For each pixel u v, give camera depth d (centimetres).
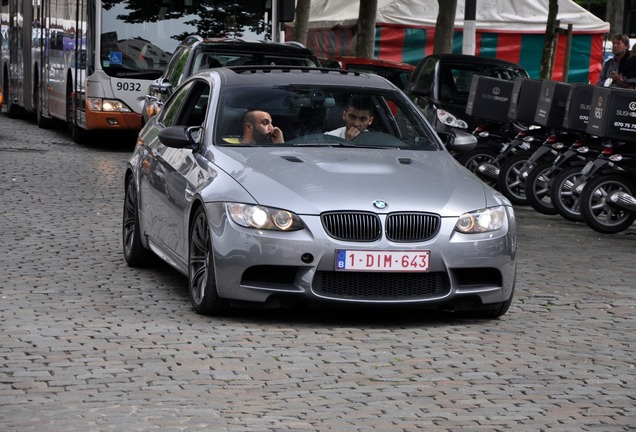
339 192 1009
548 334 1023
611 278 1344
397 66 2827
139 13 2697
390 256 993
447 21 3002
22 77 3544
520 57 3953
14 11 3725
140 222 1255
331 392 812
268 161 1062
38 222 1605
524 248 1559
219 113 1140
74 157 2509
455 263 1009
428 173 1070
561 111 1916
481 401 798
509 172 2056
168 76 2073
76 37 2858
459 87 2433
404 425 736
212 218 1022
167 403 773
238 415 749
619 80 2230
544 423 750
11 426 716
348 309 1098
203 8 2711
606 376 878
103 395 789
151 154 1238
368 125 1159
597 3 5550
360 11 3481
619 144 1738
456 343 973
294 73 1210
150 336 963
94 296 1127
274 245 989
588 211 1723
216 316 1047
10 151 2578
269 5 2727
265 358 902
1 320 1011
